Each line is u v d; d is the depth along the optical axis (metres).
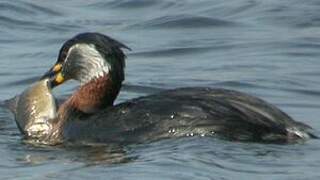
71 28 28.66
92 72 19.42
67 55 19.73
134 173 16.47
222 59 25.58
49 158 17.73
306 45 26.48
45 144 18.72
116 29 28.53
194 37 27.56
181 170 16.45
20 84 23.55
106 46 19.42
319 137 17.73
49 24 28.97
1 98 22.42
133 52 26.27
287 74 24.03
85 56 19.52
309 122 20.03
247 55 25.81
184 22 28.81
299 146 17.30
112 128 18.19
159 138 17.77
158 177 16.23
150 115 18.02
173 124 17.80
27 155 18.00
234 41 27.05
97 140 18.23
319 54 25.77
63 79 19.81
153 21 29.06
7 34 28.03
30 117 19.66
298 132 17.62
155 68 24.84
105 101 19.41
